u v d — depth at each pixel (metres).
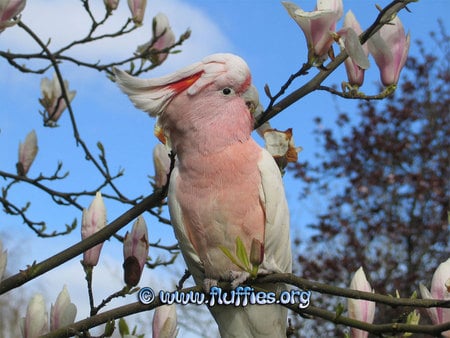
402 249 3.51
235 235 1.08
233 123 1.08
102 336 1.06
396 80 1.11
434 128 3.74
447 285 0.99
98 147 1.53
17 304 3.69
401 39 1.11
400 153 3.66
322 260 3.55
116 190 1.53
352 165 3.71
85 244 1.11
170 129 1.09
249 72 1.08
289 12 1.05
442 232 3.48
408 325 1.00
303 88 1.10
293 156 1.13
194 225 1.09
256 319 1.08
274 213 1.08
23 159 1.58
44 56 1.51
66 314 1.10
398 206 3.59
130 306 1.04
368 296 1.00
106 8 1.52
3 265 1.05
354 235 3.49
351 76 1.10
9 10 1.18
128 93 1.07
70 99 1.66
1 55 1.49
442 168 3.60
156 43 1.58
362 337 1.06
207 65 1.07
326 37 1.05
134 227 1.09
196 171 1.08
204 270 1.10
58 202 1.55
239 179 1.07
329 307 3.23
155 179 1.33
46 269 1.09
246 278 1.05
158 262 1.51
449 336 0.99
